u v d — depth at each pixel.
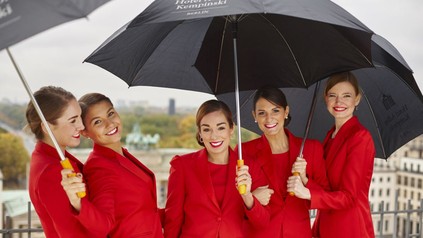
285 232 2.89
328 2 2.53
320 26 2.88
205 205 2.75
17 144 36.28
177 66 3.12
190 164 2.85
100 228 2.30
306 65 2.98
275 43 3.04
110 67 2.94
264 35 3.05
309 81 2.98
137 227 2.56
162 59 3.08
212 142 2.79
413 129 3.14
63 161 2.19
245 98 3.49
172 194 2.83
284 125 3.17
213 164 2.87
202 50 3.12
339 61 2.86
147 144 34.78
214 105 2.83
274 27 3.02
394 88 3.13
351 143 2.92
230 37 3.11
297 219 2.93
